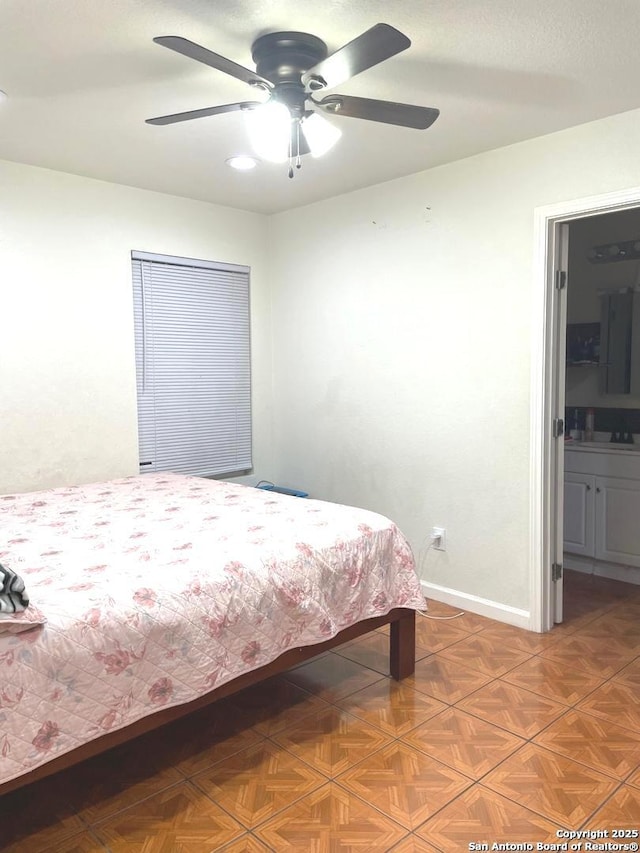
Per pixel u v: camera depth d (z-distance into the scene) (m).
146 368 3.85
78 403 3.54
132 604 1.81
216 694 2.01
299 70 2.05
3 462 3.27
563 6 1.87
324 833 1.80
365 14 1.91
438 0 1.83
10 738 1.55
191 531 2.46
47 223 3.37
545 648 2.98
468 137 2.96
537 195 2.99
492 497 3.30
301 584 2.22
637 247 4.16
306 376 4.30
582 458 4.08
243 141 2.95
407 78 2.33
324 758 2.16
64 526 2.56
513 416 3.18
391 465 3.79
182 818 1.88
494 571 3.32
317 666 2.85
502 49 2.12
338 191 3.85
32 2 1.82
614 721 2.35
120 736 1.79
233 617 2.01
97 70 2.24
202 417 4.18
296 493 4.19
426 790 1.98
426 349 3.54
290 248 4.32
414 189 3.51
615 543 3.97
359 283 3.88
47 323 3.40
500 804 1.90
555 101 2.56
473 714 2.41
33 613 1.63
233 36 2.03
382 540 2.58
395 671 2.70
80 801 1.96
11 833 1.83
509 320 3.15
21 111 2.59
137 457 3.81
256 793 1.98
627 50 2.13
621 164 2.71
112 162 3.25
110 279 3.63
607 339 4.32
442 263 3.42
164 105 2.54
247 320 4.39
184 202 3.96
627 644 3.02
